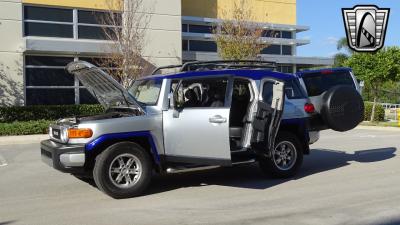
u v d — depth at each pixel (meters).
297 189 7.84
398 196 7.22
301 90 9.22
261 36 26.61
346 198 7.13
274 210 6.50
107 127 7.36
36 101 21.20
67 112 20.86
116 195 7.34
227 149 7.32
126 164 7.46
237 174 9.27
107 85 7.94
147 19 23.30
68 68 8.56
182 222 6.01
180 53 24.30
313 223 5.86
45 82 21.34
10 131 17.98
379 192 7.51
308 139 9.14
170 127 7.68
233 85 7.84
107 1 22.05
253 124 7.82
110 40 21.66
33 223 6.15
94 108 21.39
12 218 6.43
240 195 7.48
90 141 7.30
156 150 7.64
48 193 7.98
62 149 7.36
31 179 9.34
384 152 12.43
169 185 8.35
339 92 9.59
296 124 8.95
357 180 8.52
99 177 7.26
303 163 10.64
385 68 24.69
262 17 29.52
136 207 6.85
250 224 5.85
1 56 20.48
